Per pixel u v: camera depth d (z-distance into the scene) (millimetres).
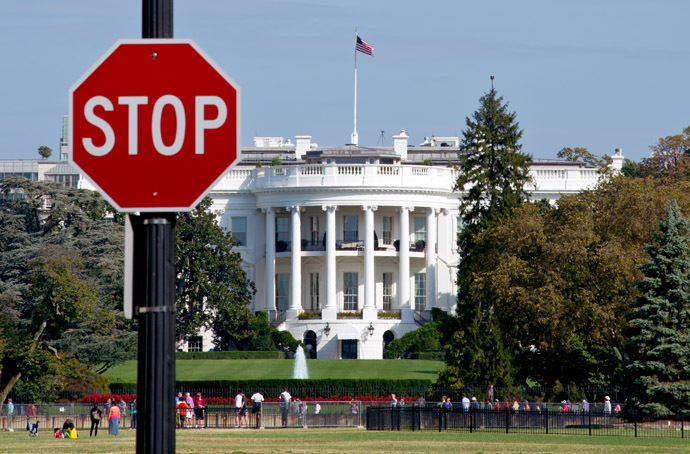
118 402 97875
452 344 100250
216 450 57469
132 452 57375
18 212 139875
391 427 77000
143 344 14195
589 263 95375
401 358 156375
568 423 76500
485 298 103938
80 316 109875
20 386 102500
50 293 106938
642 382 76438
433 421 77438
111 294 122000
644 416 77188
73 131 14562
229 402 102312
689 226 83250
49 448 61156
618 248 93938
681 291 78062
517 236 101688
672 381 77125
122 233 135500
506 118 137250
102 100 14562
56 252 109250
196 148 14656
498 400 94938
